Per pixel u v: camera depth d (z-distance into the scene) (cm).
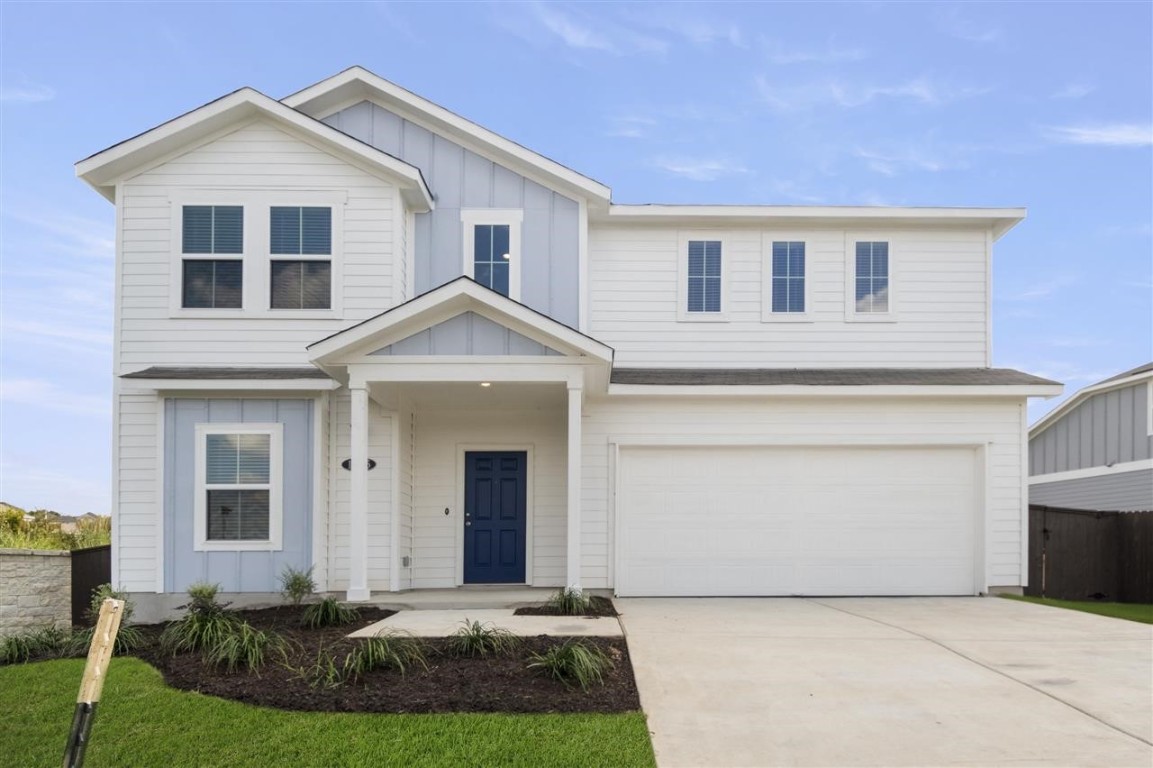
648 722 559
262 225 1134
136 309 1120
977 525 1209
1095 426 1730
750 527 1205
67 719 580
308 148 1143
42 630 958
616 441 1205
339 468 1112
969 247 1304
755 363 1286
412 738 518
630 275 1295
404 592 1145
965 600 1148
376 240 1139
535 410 1244
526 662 689
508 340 995
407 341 992
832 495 1211
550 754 495
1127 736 539
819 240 1304
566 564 1203
